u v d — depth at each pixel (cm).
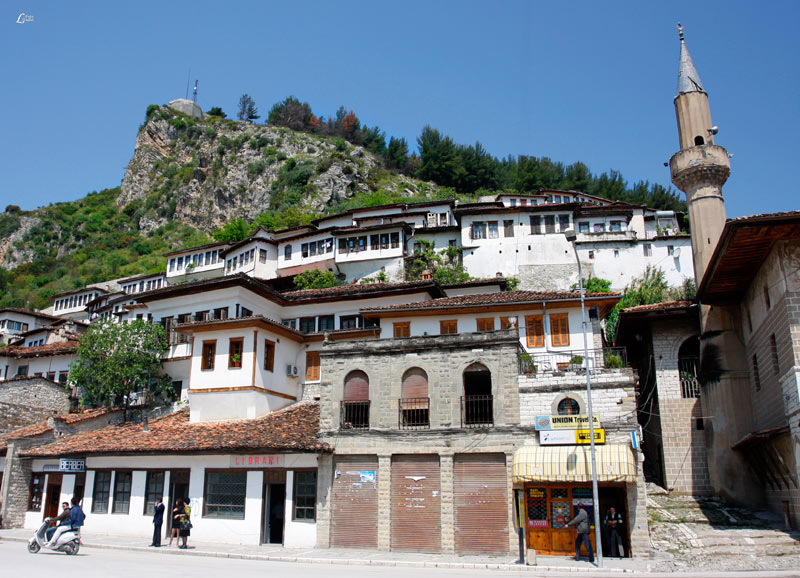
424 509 2747
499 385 2767
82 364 4281
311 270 6981
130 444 3366
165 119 17750
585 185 12275
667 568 2191
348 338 4000
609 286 6053
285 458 3005
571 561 2359
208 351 3809
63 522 2505
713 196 3638
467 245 6562
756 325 2916
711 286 3025
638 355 3912
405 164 14962
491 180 13938
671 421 3244
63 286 12712
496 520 2639
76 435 3872
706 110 3884
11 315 8100
